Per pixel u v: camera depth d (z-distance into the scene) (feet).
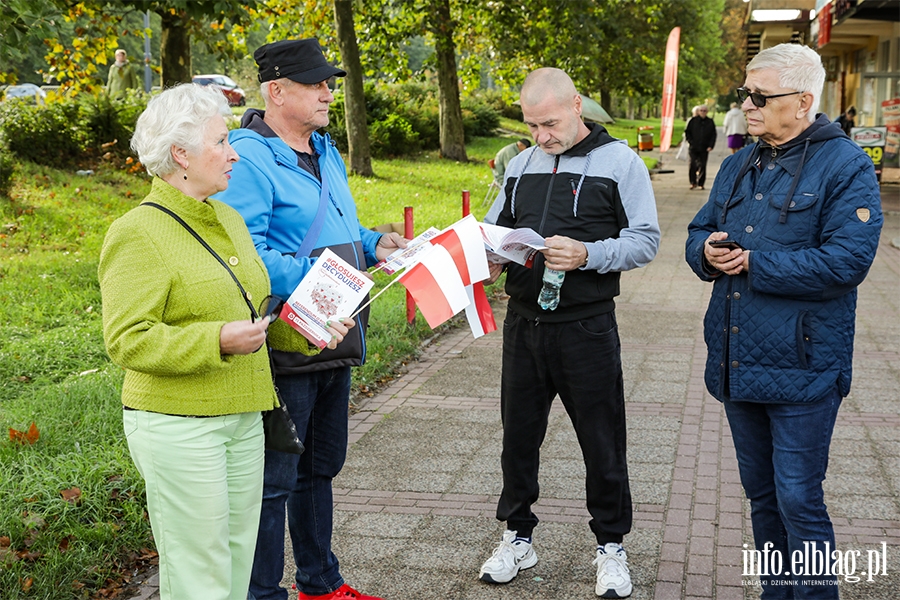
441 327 27.30
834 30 71.56
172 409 8.24
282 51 10.03
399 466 16.22
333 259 9.22
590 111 53.06
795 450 9.73
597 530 11.77
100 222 39.58
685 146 106.22
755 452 10.42
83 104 50.19
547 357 11.40
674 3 106.73
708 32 161.07
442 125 82.12
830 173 9.30
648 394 20.16
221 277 8.36
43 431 16.58
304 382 10.27
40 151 48.47
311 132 10.50
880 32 73.05
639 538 13.08
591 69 81.20
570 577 12.05
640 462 16.08
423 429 18.26
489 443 17.37
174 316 8.20
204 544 8.50
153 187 8.48
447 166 75.66
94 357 22.50
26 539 12.62
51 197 41.68
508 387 11.83
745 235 9.84
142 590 11.87
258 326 8.01
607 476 11.48
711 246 9.72
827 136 9.45
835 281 9.12
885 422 17.72
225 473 8.58
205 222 8.43
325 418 11.01
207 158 8.32
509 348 11.78
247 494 9.01
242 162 9.67
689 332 25.94
